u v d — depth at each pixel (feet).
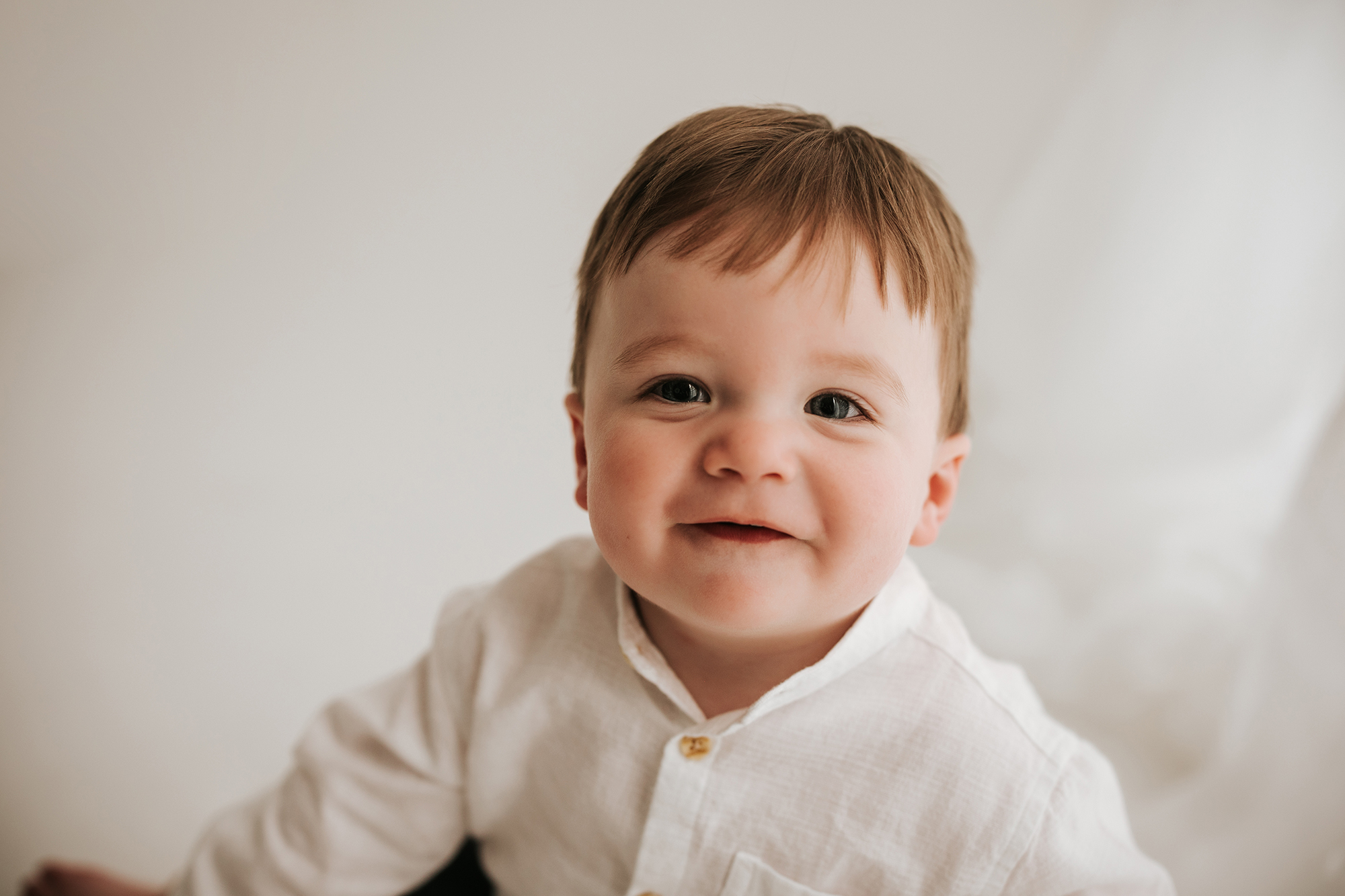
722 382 1.73
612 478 1.77
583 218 4.12
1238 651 3.35
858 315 1.74
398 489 4.08
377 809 2.46
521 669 2.28
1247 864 2.93
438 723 2.38
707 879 2.06
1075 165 4.33
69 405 3.95
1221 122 4.10
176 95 3.96
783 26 4.16
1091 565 3.90
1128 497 4.07
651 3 4.06
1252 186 4.05
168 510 3.94
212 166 4.04
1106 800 2.08
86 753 3.43
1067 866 1.90
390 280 4.16
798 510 1.69
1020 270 4.38
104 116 3.91
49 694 3.54
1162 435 4.12
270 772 3.46
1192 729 3.33
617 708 2.13
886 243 1.82
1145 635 3.55
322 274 4.13
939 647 2.05
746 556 1.70
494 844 2.54
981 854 1.92
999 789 1.92
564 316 4.12
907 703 1.99
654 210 1.84
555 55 4.09
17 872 3.17
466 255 4.15
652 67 4.11
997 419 4.31
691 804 2.02
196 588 3.84
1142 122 4.22
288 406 4.09
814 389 1.73
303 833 2.46
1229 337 4.04
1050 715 3.52
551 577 2.38
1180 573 3.71
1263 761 3.05
